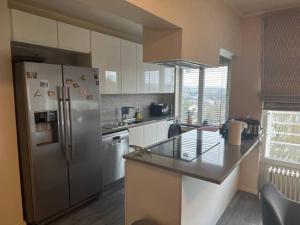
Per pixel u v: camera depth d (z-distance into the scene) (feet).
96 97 9.21
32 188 7.30
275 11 9.15
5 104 6.74
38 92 7.16
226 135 8.59
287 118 9.90
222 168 5.34
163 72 15.01
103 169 10.14
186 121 15.28
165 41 6.53
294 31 8.79
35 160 7.23
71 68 8.14
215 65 8.07
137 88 12.89
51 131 7.79
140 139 12.50
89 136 8.99
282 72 9.15
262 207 4.96
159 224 5.84
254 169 10.00
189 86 15.76
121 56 11.67
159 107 15.47
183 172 5.17
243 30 10.03
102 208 8.95
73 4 8.35
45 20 8.28
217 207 7.94
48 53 9.77
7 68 6.71
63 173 8.12
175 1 5.90
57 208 8.04
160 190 5.72
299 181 9.11
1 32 6.53
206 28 7.32
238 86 10.36
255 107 10.01
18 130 7.31
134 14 5.23
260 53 9.70
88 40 9.89
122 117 13.56
